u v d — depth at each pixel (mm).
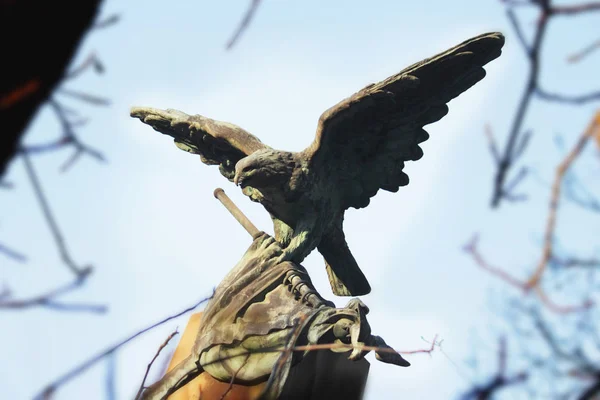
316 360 15211
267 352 15711
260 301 16422
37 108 7141
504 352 7441
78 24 7148
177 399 16172
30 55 7066
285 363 15148
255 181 17438
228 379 15875
